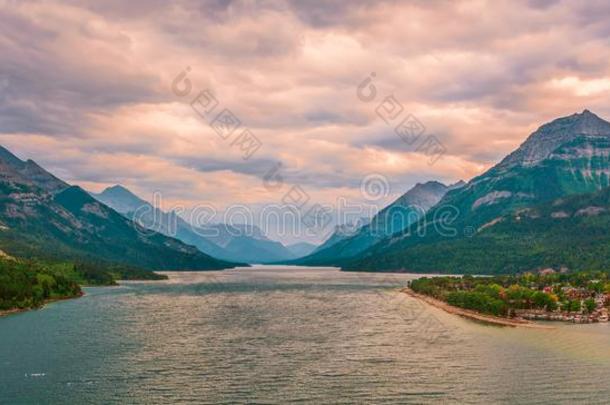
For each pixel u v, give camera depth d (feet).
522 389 395.34
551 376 429.38
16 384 398.83
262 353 507.30
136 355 495.82
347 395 377.50
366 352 513.45
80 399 366.02
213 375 425.28
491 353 511.81
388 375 428.56
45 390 384.88
